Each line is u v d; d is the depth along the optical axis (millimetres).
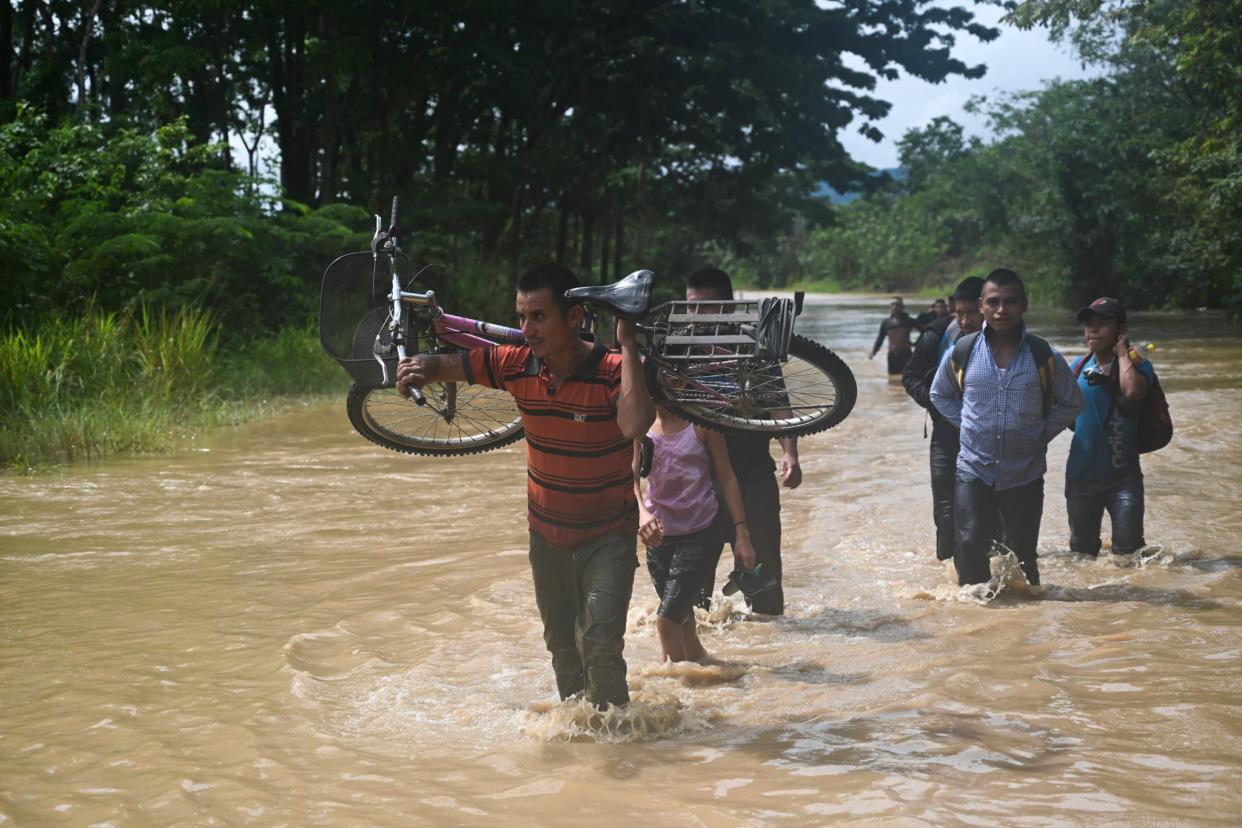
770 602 5629
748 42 30469
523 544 7293
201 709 4344
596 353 3918
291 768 3764
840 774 3602
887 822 3217
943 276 95125
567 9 27594
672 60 31453
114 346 14039
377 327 4180
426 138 30375
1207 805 3283
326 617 5617
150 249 16500
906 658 4887
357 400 4293
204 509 8484
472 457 11016
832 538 7352
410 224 25297
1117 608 5598
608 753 3854
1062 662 4738
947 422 6383
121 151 18516
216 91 28156
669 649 4805
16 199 16500
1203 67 25047
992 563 6223
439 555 6996
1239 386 16141
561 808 3404
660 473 4895
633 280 3725
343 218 20688
